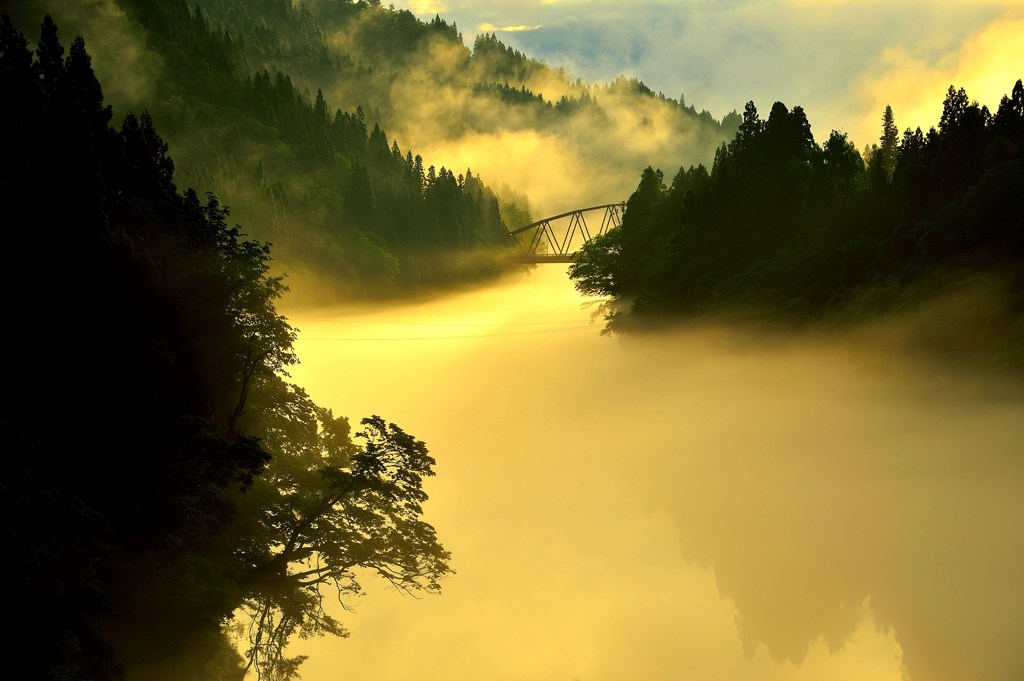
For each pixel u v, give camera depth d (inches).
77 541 1258.6
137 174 2226.9
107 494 1481.3
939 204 3371.1
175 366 1834.4
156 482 1517.0
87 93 2279.8
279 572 1852.9
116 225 1925.4
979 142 3336.6
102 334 1669.5
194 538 1673.2
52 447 1480.1
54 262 1635.1
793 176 4308.6
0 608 1123.9
